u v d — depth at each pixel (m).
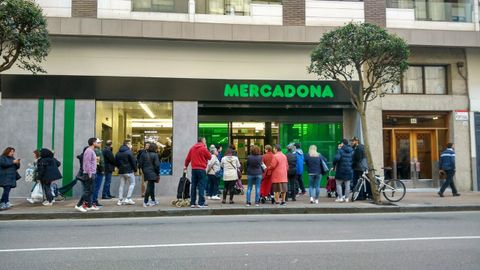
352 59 12.52
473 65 17.08
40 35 11.23
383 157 16.41
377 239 7.75
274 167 12.30
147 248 7.03
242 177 16.48
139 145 15.34
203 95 15.51
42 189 12.58
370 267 5.79
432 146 17.02
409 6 16.86
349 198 13.59
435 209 11.98
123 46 15.26
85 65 15.02
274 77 16.00
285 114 16.52
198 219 10.52
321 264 5.95
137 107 15.45
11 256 6.51
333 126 16.77
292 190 13.47
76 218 10.73
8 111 14.59
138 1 15.42
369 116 16.31
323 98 16.03
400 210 11.86
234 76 15.82
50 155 12.52
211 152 13.52
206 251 6.79
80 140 14.80
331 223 9.75
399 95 16.55
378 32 12.38
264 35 15.40
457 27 16.84
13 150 11.94
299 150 14.12
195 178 11.90
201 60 15.67
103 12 15.07
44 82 14.74
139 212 11.02
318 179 12.80
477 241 7.56
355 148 13.74
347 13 16.33
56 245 7.32
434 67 17.12
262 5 15.97
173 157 15.25
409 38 16.08
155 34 14.84
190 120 15.43
